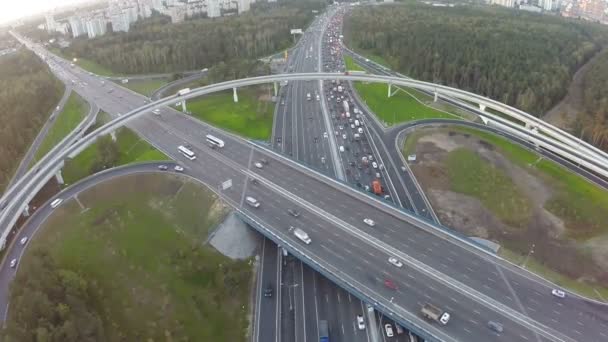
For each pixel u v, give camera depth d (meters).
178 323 94.12
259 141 162.25
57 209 122.62
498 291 92.06
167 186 132.62
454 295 90.75
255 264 114.31
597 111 182.50
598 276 100.88
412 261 99.88
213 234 116.50
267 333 94.50
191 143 159.88
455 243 105.62
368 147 167.62
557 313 87.31
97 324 85.88
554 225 120.38
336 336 92.00
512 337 81.56
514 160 154.12
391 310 86.81
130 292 99.12
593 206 126.94
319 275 109.56
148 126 176.00
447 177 145.38
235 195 125.69
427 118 192.50
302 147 168.12
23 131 167.88
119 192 131.25
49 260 96.81
